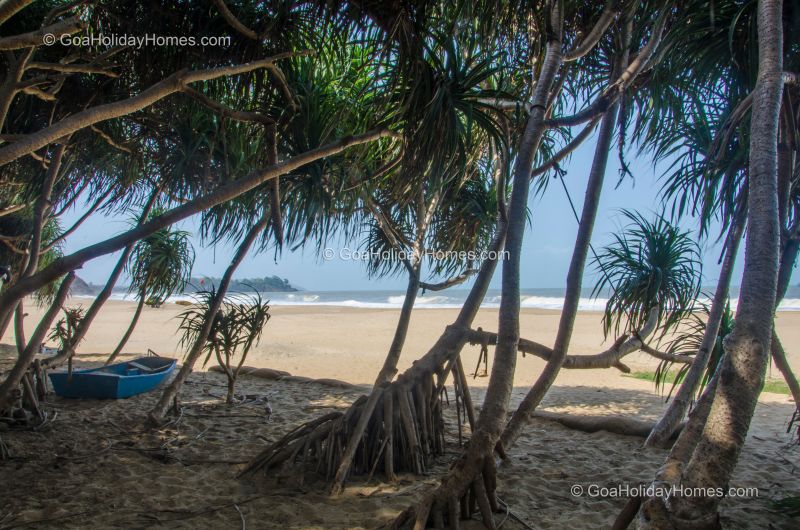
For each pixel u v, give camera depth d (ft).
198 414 14.74
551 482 10.10
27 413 13.08
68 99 10.43
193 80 6.49
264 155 11.36
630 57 10.59
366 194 12.07
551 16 8.07
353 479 9.90
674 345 13.34
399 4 7.69
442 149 8.01
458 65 8.24
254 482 9.76
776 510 8.91
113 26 9.23
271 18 8.69
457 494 7.47
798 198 10.00
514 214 8.04
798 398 11.73
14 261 18.20
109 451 11.32
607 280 11.48
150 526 7.86
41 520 7.94
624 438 13.12
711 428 4.63
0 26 9.10
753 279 4.72
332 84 11.19
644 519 4.92
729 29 7.30
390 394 10.36
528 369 25.52
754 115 5.22
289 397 17.54
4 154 4.85
